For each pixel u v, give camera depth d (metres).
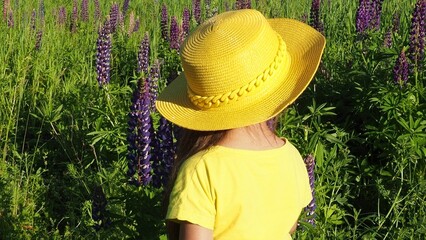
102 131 5.90
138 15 12.34
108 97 6.78
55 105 7.11
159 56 8.89
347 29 9.15
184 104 2.59
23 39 9.45
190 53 2.49
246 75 2.42
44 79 7.95
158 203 3.97
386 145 5.80
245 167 2.42
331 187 5.14
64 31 10.70
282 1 11.54
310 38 2.58
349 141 6.30
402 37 8.02
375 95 6.29
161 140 4.61
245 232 2.42
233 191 2.39
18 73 7.62
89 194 5.30
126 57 9.09
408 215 5.32
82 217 5.01
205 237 2.39
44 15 11.77
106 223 4.37
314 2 8.82
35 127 6.99
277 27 2.69
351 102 6.75
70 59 8.77
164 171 4.59
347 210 5.61
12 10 11.48
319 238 4.56
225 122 2.43
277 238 2.54
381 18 9.84
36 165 6.42
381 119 6.00
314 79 7.07
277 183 2.49
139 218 3.94
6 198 5.32
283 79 2.49
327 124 6.14
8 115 7.00
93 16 12.12
